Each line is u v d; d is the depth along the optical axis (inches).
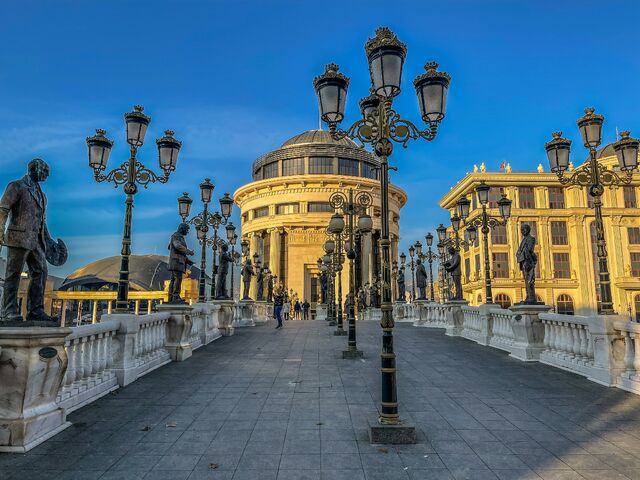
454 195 2701.8
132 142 403.2
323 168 2600.9
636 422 253.3
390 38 247.6
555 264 2436.0
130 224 387.9
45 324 224.4
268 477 180.5
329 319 1157.1
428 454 204.7
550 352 446.6
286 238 2544.3
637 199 2456.9
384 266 243.3
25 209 224.4
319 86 277.0
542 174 2453.2
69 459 198.5
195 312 589.0
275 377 380.2
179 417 261.9
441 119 253.1
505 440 223.1
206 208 730.2
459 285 770.8
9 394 212.4
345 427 243.0
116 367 347.3
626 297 2370.8
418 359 481.7
